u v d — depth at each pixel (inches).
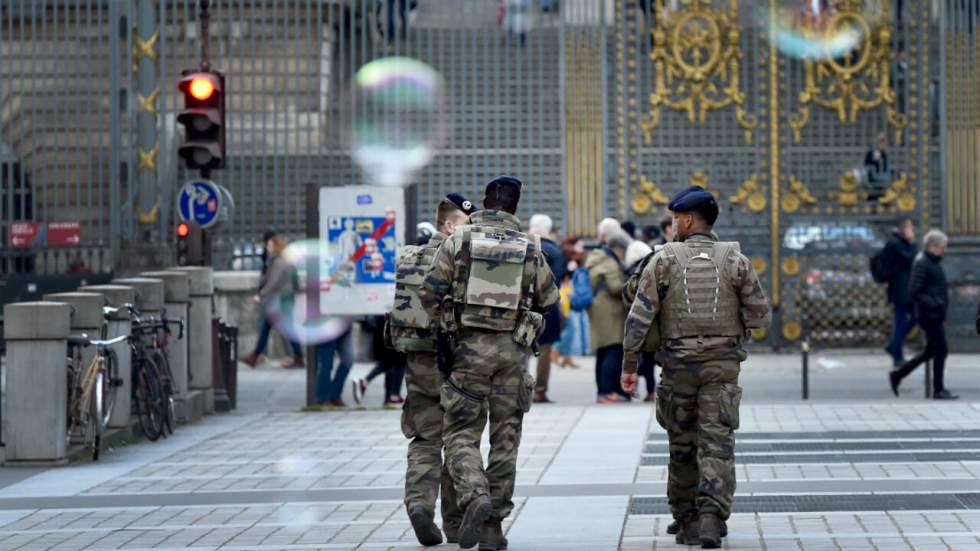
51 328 1005.2
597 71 1824.6
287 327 1781.5
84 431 1053.2
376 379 1667.1
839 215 1844.2
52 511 819.4
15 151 1780.3
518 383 675.4
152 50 1784.0
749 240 1841.8
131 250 1766.7
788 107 1839.3
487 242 674.8
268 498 848.3
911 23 1844.2
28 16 1782.7
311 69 1788.9
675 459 681.6
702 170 1836.9
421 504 687.7
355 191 1330.0
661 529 718.5
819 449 1014.4
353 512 792.3
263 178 1777.8
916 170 1844.2
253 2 1781.5
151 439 1141.7
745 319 672.4
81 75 1779.0
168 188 1786.4
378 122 1798.7
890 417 1210.0
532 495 831.1
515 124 1818.4
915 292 1390.3
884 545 657.0
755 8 1839.3
